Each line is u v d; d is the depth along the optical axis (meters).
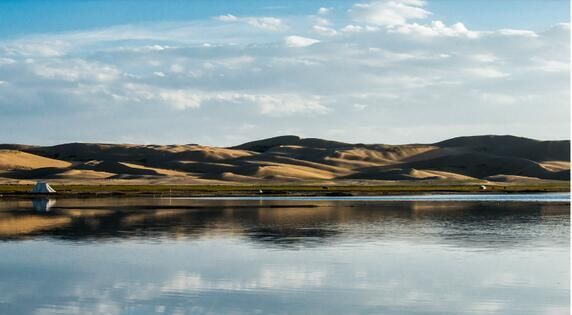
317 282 29.27
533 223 56.62
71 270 32.16
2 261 34.81
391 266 33.31
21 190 155.62
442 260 35.19
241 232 49.06
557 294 26.80
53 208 81.50
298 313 23.94
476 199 114.12
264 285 28.59
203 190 156.00
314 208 81.50
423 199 114.56
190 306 24.91
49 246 40.88
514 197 125.38
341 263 34.22
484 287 28.17
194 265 33.59
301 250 39.03
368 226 53.91
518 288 27.94
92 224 56.00
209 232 49.09
